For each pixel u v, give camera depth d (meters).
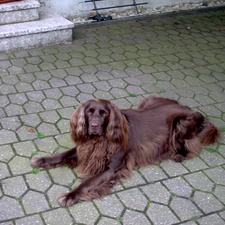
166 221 3.28
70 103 4.98
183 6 9.13
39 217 3.23
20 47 6.31
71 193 3.43
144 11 8.66
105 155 3.69
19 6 6.31
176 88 5.58
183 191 3.64
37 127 4.43
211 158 4.15
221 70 6.25
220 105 5.21
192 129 4.20
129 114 4.05
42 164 3.80
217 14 8.90
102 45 6.82
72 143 4.21
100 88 5.41
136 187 3.65
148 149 3.98
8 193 3.46
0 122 4.46
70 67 5.95
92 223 3.20
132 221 3.25
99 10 8.20
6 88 5.20
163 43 7.12
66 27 6.54
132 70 6.02
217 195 3.62
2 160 3.86
